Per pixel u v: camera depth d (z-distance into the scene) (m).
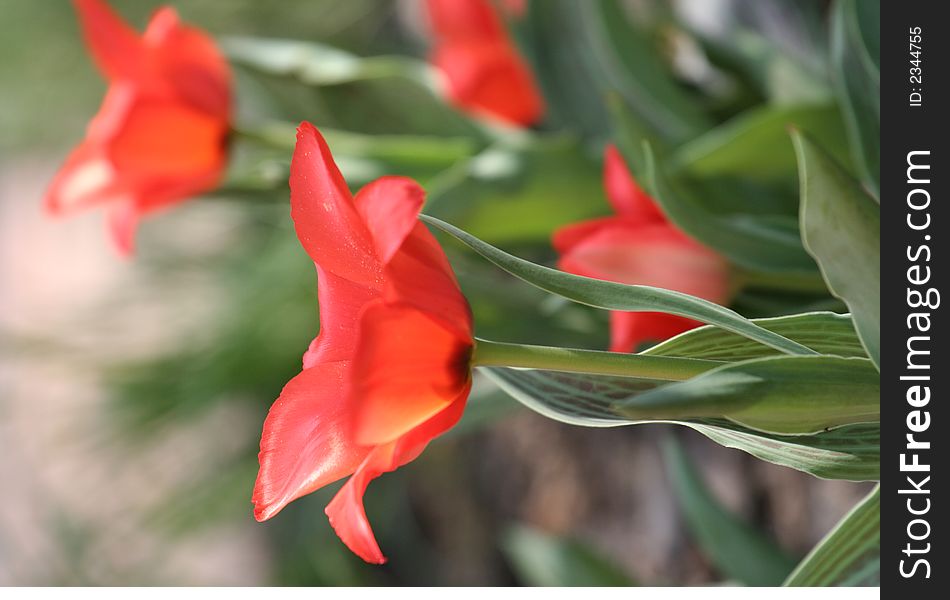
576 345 0.95
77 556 2.07
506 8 1.04
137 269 2.01
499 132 1.06
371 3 2.08
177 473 2.04
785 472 1.24
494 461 1.87
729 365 0.66
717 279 0.81
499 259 0.67
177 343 1.83
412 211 0.66
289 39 2.04
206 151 0.95
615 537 1.61
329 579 1.81
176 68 0.94
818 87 0.99
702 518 1.04
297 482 0.68
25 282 2.81
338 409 0.69
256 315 1.68
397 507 2.07
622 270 0.81
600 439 1.64
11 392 2.19
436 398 0.67
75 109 2.35
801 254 0.80
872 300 0.69
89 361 1.92
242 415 2.02
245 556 2.17
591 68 1.03
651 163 0.78
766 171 0.91
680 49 1.23
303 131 0.67
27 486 2.18
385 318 0.66
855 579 0.70
